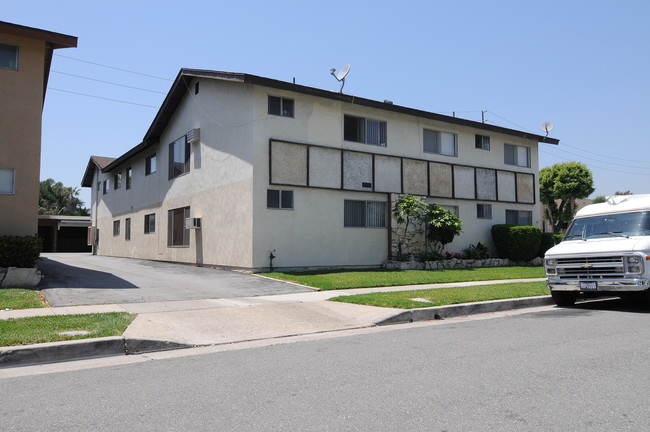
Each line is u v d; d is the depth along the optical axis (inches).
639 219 446.6
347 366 239.5
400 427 158.6
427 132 846.5
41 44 573.6
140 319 346.9
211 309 397.7
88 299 431.2
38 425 163.5
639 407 175.2
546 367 230.4
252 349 287.3
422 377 216.7
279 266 658.2
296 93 690.8
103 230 1299.2
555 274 452.1
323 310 406.6
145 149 1027.3
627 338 296.4
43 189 2269.9
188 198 820.6
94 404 185.3
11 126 551.8
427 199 821.9
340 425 160.9
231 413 173.3
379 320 372.8
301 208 683.4
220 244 714.2
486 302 441.4
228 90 713.0
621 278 407.8
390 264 749.9
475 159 904.3
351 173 733.3
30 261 509.7
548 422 161.8
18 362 253.3
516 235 868.0
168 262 885.8
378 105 751.7
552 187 1604.3
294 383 210.8
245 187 658.8
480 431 154.8
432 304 418.6
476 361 244.5
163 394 197.2
